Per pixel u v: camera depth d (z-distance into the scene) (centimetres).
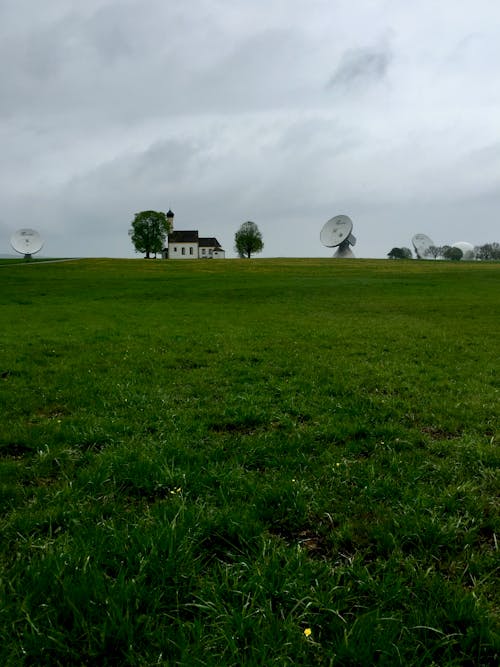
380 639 304
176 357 1463
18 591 346
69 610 326
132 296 4450
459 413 849
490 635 308
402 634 313
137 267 9875
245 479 557
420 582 364
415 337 1991
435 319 2733
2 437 693
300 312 3159
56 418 809
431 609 334
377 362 1403
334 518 477
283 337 1948
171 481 546
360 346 1733
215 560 405
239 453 654
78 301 3912
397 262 12269
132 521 459
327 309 3375
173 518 455
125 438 704
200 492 529
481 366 1360
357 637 308
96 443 696
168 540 403
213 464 604
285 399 952
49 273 7900
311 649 305
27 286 5522
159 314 2962
